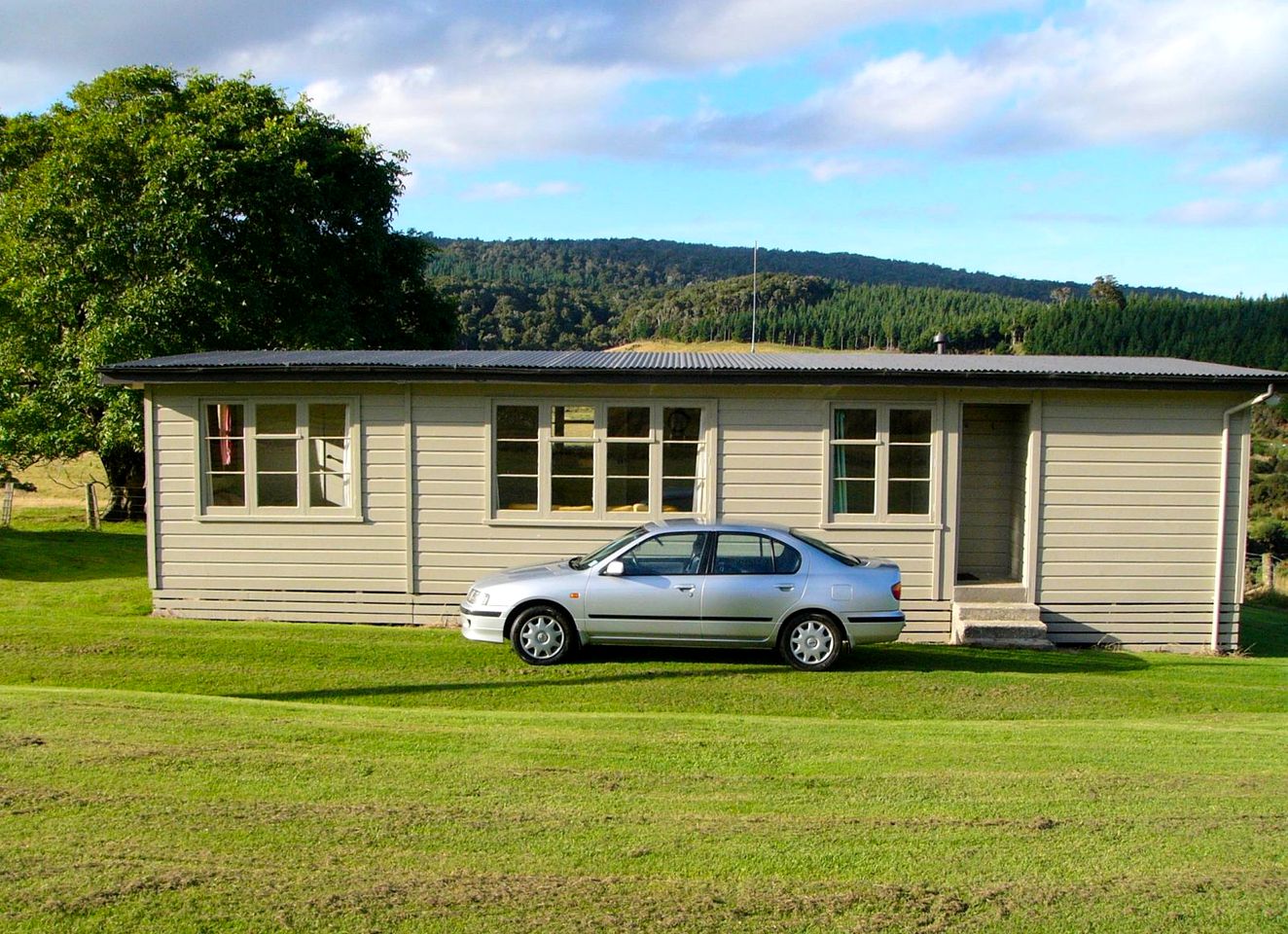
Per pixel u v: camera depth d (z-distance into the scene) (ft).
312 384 41.47
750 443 41.04
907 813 17.57
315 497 41.93
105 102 79.15
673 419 41.06
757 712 26.99
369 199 86.22
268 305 76.23
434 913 13.44
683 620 31.96
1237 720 27.37
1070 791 18.98
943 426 40.68
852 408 40.83
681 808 17.60
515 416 41.27
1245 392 40.22
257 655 33.22
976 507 45.75
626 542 32.86
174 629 37.88
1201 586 41.14
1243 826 17.17
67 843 15.28
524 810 17.25
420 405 41.34
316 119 83.66
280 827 16.15
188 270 70.59
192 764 19.25
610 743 21.79
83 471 128.16
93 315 70.23
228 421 41.88
